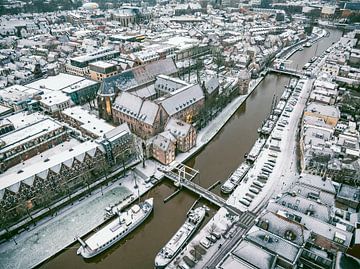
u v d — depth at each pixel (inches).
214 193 5024.6
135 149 5959.6
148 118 6181.1
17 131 6038.4
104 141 5349.4
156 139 5723.4
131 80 7751.0
